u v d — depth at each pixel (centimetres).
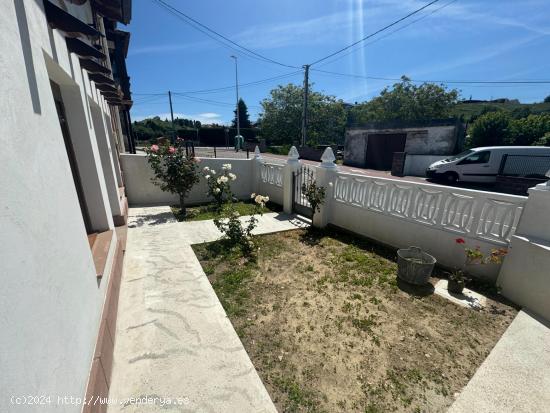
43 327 109
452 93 2264
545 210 277
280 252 424
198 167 742
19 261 99
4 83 105
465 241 347
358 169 1616
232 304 287
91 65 289
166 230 509
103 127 434
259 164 789
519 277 289
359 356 223
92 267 190
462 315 277
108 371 185
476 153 1077
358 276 353
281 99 3016
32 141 124
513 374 204
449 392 191
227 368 205
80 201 297
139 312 265
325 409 178
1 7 109
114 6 352
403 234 419
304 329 253
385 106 2484
